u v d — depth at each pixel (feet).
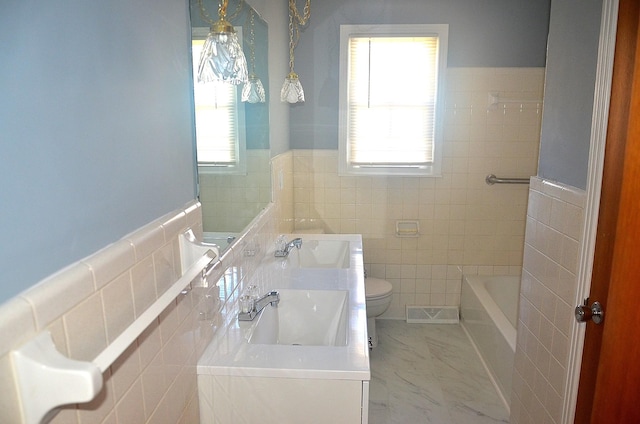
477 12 10.46
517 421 6.94
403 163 11.16
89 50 2.45
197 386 4.15
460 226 11.28
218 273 4.80
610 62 4.55
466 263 11.43
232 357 4.27
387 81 10.91
